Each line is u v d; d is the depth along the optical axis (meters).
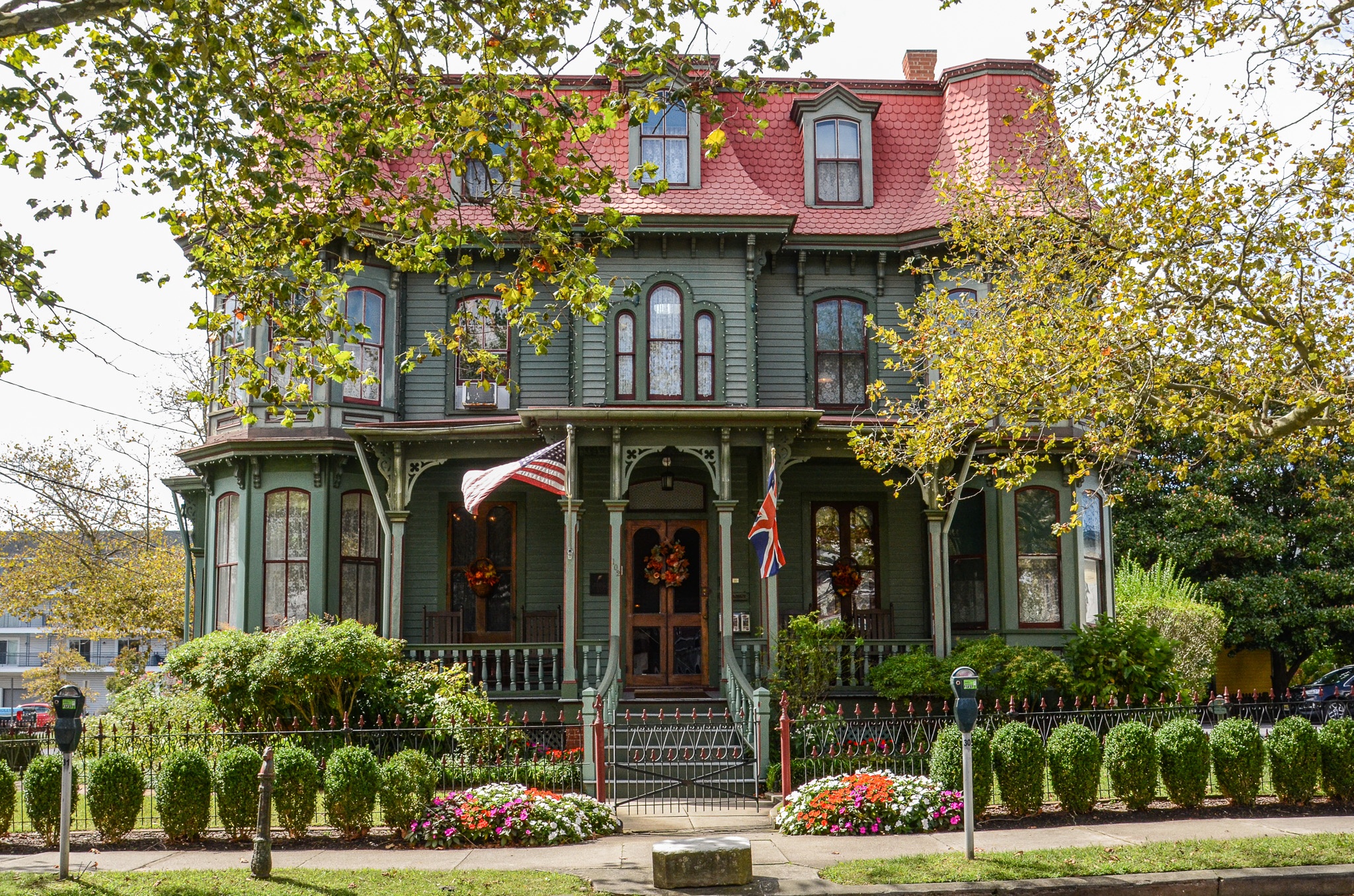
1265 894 9.52
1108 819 12.23
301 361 12.66
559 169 11.10
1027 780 12.30
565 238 11.19
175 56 9.96
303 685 16.19
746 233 20.83
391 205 11.71
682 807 13.84
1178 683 19.09
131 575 30.41
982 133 21.92
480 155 10.77
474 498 16.48
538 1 10.88
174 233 12.09
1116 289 14.03
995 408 14.65
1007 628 20.19
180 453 21.14
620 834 12.41
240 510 20.22
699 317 21.06
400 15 10.71
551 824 11.83
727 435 18.41
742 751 15.75
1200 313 13.52
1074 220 14.48
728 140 22.59
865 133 22.45
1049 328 14.21
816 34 10.93
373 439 19.05
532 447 19.16
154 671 29.88
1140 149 14.00
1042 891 9.36
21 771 14.14
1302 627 32.53
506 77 10.34
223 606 20.50
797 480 21.42
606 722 16.09
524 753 17.05
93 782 11.70
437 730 13.66
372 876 9.91
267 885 9.50
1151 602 25.97
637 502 21.03
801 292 21.97
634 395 20.81
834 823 11.97
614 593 18.09
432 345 13.68
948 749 12.51
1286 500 33.84
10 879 9.72
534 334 12.14
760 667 18.61
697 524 21.02
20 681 69.56
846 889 9.44
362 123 11.36
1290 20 12.38
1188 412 14.27
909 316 18.11
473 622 21.08
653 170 11.07
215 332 12.84
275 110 12.61
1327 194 13.01
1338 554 33.09
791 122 23.09
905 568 21.27
